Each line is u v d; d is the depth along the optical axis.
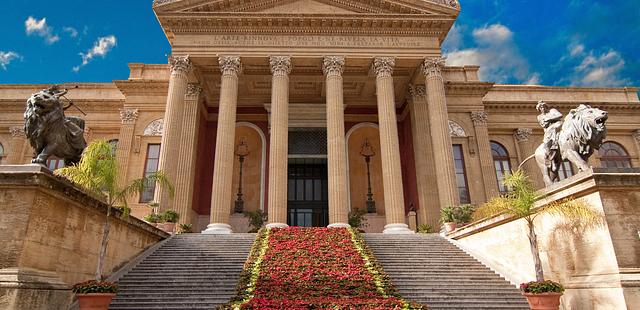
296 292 11.78
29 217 9.84
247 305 10.06
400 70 27.06
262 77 28.55
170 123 22.91
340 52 24.75
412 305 10.34
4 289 9.05
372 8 25.48
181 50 24.39
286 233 17.98
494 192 28.31
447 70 31.28
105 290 10.03
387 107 23.64
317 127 31.14
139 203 26.80
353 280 12.77
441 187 22.45
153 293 12.33
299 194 30.98
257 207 29.25
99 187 11.80
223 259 15.29
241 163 30.31
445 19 25.09
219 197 21.47
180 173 24.41
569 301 11.32
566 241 11.65
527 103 32.50
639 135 33.38
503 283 13.47
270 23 24.75
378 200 29.97
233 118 23.25
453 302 12.07
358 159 30.97
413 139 28.08
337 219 21.22
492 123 32.38
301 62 25.27
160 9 24.38
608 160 33.06
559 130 13.31
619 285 9.59
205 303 11.68
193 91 26.69
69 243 11.37
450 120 30.08
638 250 10.09
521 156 31.86
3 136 31.17
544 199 12.41
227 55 24.34
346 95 31.25
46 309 9.83
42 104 11.19
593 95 34.38
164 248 16.45
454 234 18.11
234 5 25.06
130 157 28.09
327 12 25.45
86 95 31.56
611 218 10.30
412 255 16.08
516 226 13.79
